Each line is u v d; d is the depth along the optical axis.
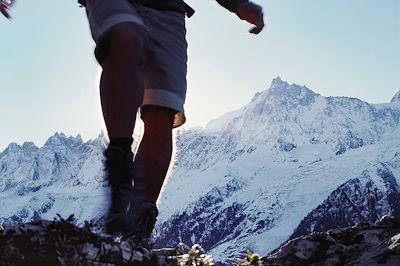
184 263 2.40
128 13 3.10
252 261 2.59
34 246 2.03
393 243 2.98
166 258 2.39
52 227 2.18
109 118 2.94
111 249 2.23
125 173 2.83
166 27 3.52
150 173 3.47
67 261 2.04
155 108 3.50
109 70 2.98
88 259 2.13
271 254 3.43
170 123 3.54
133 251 2.30
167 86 3.52
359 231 3.41
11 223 2.21
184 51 3.63
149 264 2.32
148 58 3.50
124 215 2.76
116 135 2.90
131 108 2.96
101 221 2.76
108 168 2.83
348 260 3.21
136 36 3.03
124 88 2.95
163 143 3.51
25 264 1.98
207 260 2.40
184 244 2.56
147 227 2.97
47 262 2.02
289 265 3.28
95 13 3.13
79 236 2.21
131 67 2.98
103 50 3.07
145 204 2.88
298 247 3.35
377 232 3.34
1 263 1.93
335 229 3.45
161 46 3.51
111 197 2.79
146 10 3.48
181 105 3.57
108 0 3.12
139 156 3.49
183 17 3.62
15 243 2.04
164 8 3.51
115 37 3.00
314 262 3.31
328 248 3.32
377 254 2.97
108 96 2.95
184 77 3.62
